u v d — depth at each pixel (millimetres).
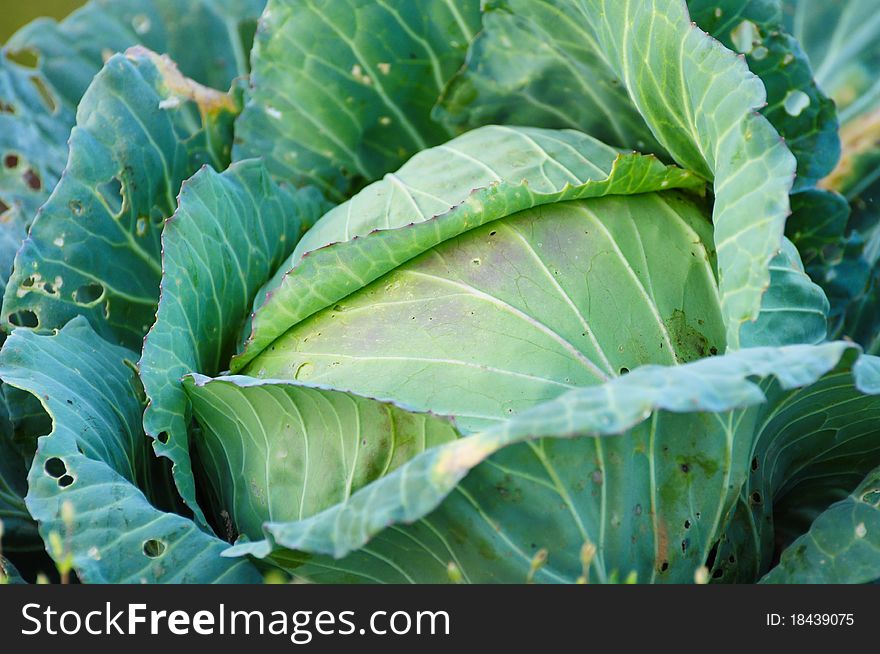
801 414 1627
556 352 1572
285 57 2139
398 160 2258
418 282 1657
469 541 1407
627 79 1790
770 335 1521
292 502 1565
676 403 1183
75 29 2365
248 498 1646
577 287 1629
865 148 2354
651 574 1449
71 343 1809
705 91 1572
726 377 1229
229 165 2152
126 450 1751
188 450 1702
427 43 2125
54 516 1484
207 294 1845
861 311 2162
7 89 2232
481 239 1676
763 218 1444
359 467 1485
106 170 1920
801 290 1580
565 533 1403
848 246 2109
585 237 1683
